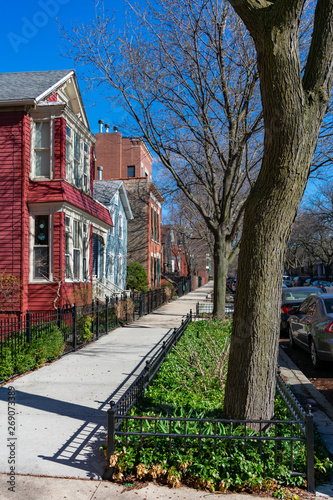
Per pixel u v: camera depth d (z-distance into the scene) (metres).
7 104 13.22
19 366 7.77
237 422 4.21
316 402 6.53
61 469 4.22
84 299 15.40
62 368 8.48
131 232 29.75
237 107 13.77
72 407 6.02
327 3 4.51
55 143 13.63
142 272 27.64
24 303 12.96
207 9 12.70
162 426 4.44
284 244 4.63
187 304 26.42
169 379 6.80
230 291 40.50
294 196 4.50
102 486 3.94
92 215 16.78
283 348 11.59
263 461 4.08
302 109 4.36
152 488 3.92
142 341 11.76
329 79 4.55
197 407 5.34
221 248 15.52
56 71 16.52
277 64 4.27
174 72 13.75
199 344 9.85
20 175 13.27
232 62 13.61
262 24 4.34
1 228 13.20
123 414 4.48
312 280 50.66
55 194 13.34
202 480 3.90
